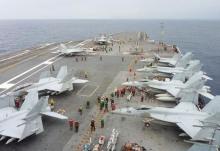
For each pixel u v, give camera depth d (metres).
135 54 79.25
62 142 28.33
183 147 27.67
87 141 28.53
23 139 28.67
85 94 43.03
